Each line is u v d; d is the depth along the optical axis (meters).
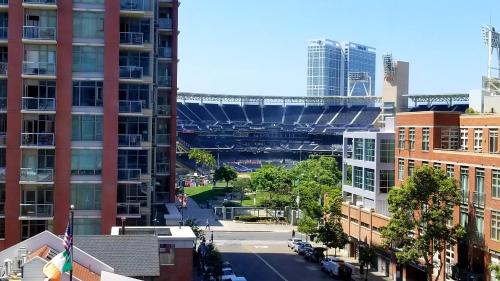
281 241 92.75
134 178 59.22
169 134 74.56
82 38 57.16
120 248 43.06
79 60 57.19
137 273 41.50
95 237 43.62
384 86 162.88
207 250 66.31
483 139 58.81
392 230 55.31
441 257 58.19
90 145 57.44
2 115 56.69
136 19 59.84
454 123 63.62
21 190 56.75
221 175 144.12
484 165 54.28
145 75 59.94
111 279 35.34
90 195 57.72
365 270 72.81
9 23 55.91
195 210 118.88
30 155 56.91
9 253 38.19
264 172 127.69
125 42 58.97
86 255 38.62
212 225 104.44
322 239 76.94
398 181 70.44
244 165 194.25
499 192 52.38
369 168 77.56
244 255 81.56
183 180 154.25
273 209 114.31
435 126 63.41
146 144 59.94
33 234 57.09
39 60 56.72
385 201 75.00
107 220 57.78
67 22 56.78
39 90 56.78
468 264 56.16
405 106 161.25
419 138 65.88
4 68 56.22
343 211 84.44
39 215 56.78
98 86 57.59
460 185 57.97
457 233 53.97
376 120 199.38
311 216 82.88
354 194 82.62
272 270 72.50
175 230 51.44
